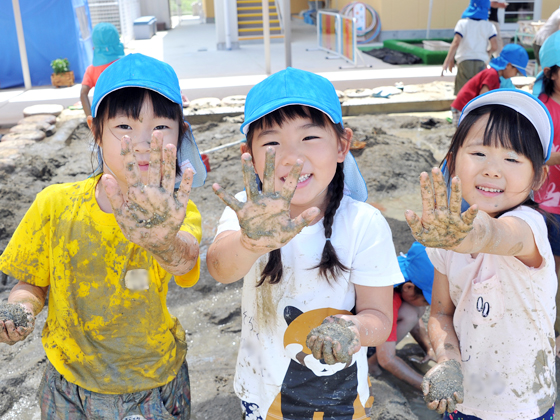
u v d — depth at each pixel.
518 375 1.71
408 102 8.84
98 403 1.67
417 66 12.55
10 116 8.43
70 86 10.90
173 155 1.18
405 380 2.68
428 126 7.88
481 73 6.18
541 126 1.59
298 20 24.34
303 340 1.63
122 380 1.67
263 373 1.68
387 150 6.42
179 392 1.84
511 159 1.59
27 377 2.73
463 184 1.67
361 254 1.60
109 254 1.63
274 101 1.43
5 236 4.49
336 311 1.62
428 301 2.61
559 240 2.77
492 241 1.41
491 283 1.67
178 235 1.49
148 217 1.19
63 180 5.96
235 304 3.39
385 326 1.55
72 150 6.95
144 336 1.69
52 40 11.14
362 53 14.67
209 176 5.88
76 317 1.66
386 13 16.23
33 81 11.27
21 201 5.18
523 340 1.69
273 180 1.19
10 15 10.82
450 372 1.55
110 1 17.33
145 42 19.16
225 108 8.53
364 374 1.72
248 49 16.06
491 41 7.80
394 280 1.61
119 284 1.64
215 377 2.74
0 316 1.47
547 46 2.86
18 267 1.68
